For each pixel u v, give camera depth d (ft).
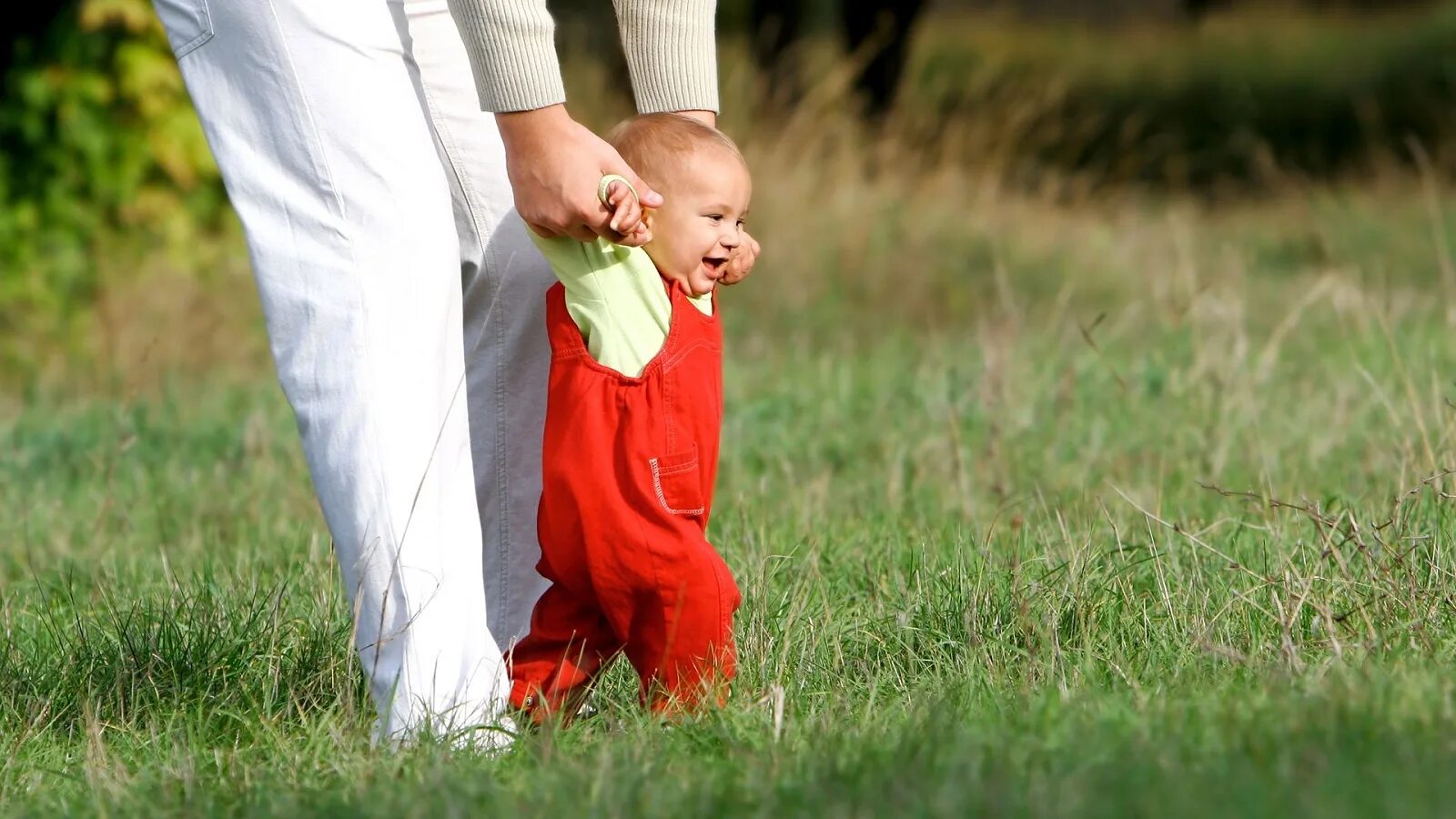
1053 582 42.24
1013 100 173.88
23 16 118.93
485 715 33.65
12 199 114.73
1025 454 66.64
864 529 53.67
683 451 34.83
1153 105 258.98
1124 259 137.59
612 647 37.22
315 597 43.75
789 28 176.86
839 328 117.39
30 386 103.60
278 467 70.74
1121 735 28.84
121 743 35.88
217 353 109.50
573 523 34.63
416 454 33.24
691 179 35.09
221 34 33.40
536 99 32.94
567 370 34.81
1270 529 45.93
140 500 65.92
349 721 34.35
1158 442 66.23
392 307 33.22
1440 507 46.09
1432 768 25.29
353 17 33.30
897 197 133.80
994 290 126.62
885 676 37.58
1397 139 237.86
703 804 27.04
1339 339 92.89
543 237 34.65
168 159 116.78
